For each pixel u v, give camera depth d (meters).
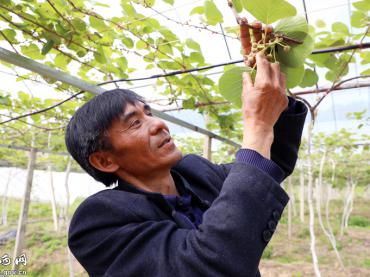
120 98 0.99
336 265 6.89
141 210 0.89
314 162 9.70
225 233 0.65
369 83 2.47
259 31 0.85
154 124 0.98
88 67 2.68
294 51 0.87
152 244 0.76
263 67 0.79
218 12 1.64
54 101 3.80
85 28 2.02
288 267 6.73
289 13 0.85
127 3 2.00
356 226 12.25
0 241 9.00
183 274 0.67
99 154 1.01
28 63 1.69
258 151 0.76
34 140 6.04
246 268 0.65
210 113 3.59
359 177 12.29
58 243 8.52
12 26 1.97
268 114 0.79
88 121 1.00
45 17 1.90
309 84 1.48
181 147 8.34
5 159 9.16
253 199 0.69
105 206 0.89
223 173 1.26
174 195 1.02
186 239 0.72
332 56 2.02
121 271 0.76
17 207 15.60
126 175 1.05
